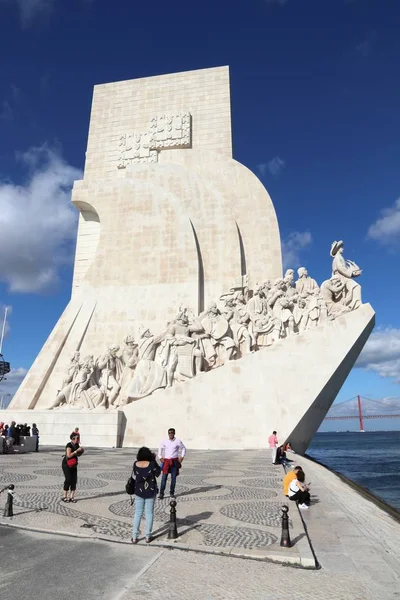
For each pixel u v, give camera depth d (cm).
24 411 1745
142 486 438
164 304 2114
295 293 1858
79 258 2436
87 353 2089
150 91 2772
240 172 2428
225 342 1812
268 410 1562
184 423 1616
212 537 446
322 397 1591
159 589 323
